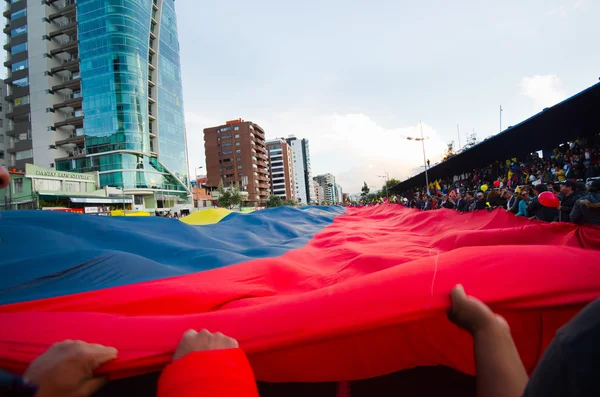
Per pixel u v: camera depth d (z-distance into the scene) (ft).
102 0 168.14
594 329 1.58
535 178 43.45
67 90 183.52
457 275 4.38
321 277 9.77
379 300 4.20
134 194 169.07
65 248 9.61
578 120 35.68
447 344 4.85
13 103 182.91
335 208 58.08
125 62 169.89
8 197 104.88
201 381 2.81
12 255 8.46
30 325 4.25
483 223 15.37
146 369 3.58
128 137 168.86
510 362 2.78
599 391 1.43
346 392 5.20
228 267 9.86
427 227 20.34
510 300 4.07
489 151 53.88
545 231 10.40
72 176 128.88
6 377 1.63
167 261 11.62
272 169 424.87
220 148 328.70
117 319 4.42
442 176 95.96
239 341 4.00
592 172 29.91
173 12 216.95
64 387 2.84
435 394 4.99
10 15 185.26
